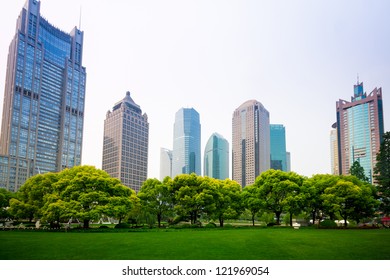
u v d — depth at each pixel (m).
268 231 46.12
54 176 64.75
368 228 54.47
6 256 24.09
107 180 55.09
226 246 28.80
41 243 29.91
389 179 69.56
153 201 63.22
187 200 61.00
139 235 38.25
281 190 63.84
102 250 26.41
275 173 67.56
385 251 26.80
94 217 47.47
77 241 31.47
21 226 56.69
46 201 57.81
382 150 77.50
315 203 64.88
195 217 65.19
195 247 28.06
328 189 62.59
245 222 103.12
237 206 67.31
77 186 51.72
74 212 47.28
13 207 62.09
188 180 64.69
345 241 32.09
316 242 31.45
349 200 61.19
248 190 70.62
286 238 34.66
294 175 67.69
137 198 61.00
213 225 59.28
